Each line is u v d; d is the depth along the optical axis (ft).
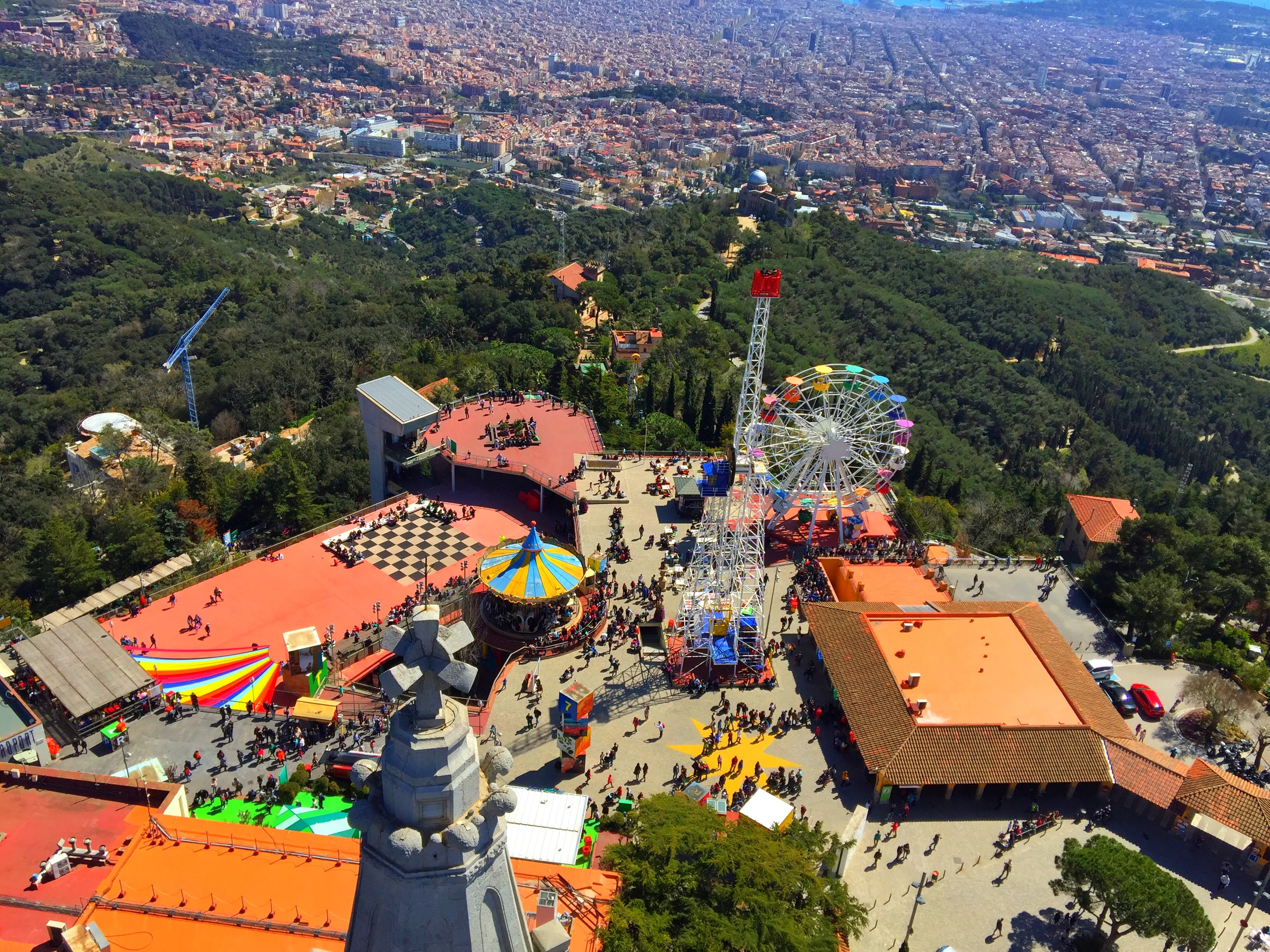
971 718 199.31
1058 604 267.59
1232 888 175.32
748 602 241.96
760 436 275.80
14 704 175.73
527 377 383.45
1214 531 298.97
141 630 236.02
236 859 134.41
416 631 45.57
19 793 142.20
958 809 191.11
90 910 122.42
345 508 309.63
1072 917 168.14
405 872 46.03
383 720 197.26
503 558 240.53
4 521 313.53
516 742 202.18
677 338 481.05
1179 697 224.33
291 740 189.06
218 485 309.01
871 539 291.99
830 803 190.29
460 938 48.29
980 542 321.73
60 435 433.89
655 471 314.76
